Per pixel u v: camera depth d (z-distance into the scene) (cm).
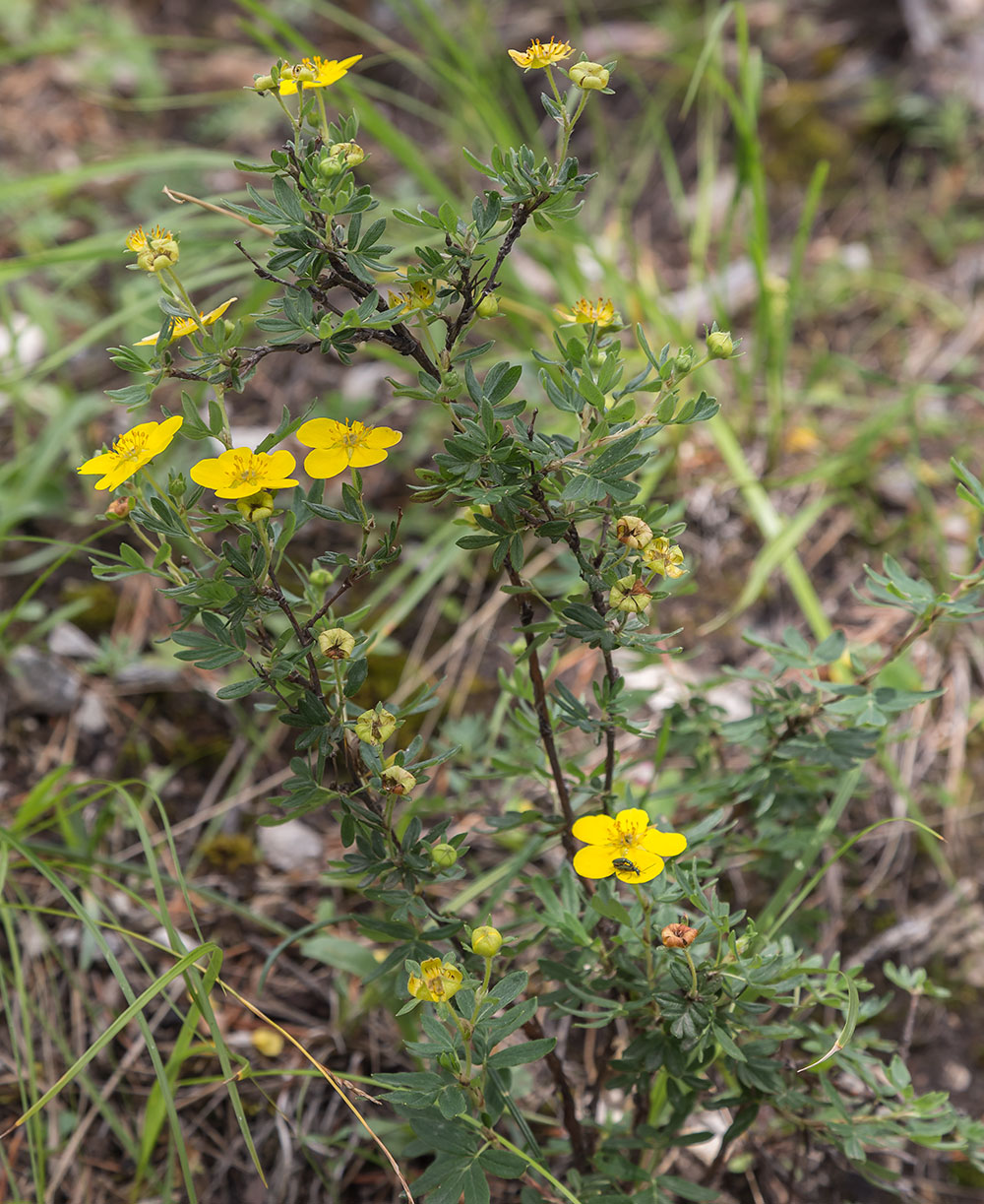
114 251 91
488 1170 65
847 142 142
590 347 65
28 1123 75
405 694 94
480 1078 65
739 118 96
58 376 112
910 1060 82
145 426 64
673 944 65
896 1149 75
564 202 64
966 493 69
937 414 113
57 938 83
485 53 149
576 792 71
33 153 135
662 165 142
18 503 92
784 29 153
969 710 93
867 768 90
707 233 133
